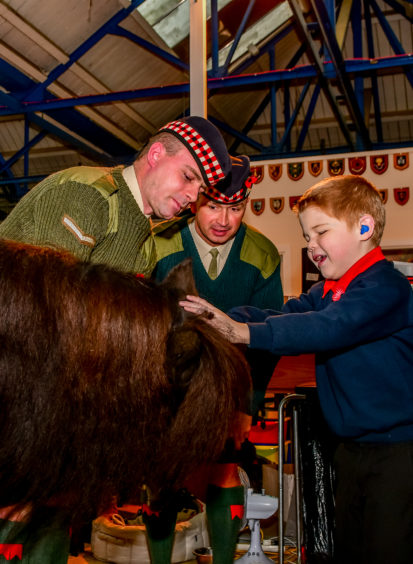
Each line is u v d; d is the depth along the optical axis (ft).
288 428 10.63
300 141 33.83
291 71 24.94
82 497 2.59
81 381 2.45
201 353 2.59
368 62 25.13
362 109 30.94
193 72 9.31
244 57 30.14
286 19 28.99
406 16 33.63
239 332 4.55
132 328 2.54
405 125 41.63
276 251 7.70
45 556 3.08
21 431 2.40
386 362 5.11
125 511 9.00
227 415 2.60
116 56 27.63
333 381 5.33
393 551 4.84
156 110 32.83
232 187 6.59
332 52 22.56
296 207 5.98
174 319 2.65
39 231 4.32
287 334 4.67
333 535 6.22
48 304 2.43
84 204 4.45
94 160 37.35
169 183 5.16
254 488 8.96
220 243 6.97
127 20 25.73
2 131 39.34
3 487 2.49
